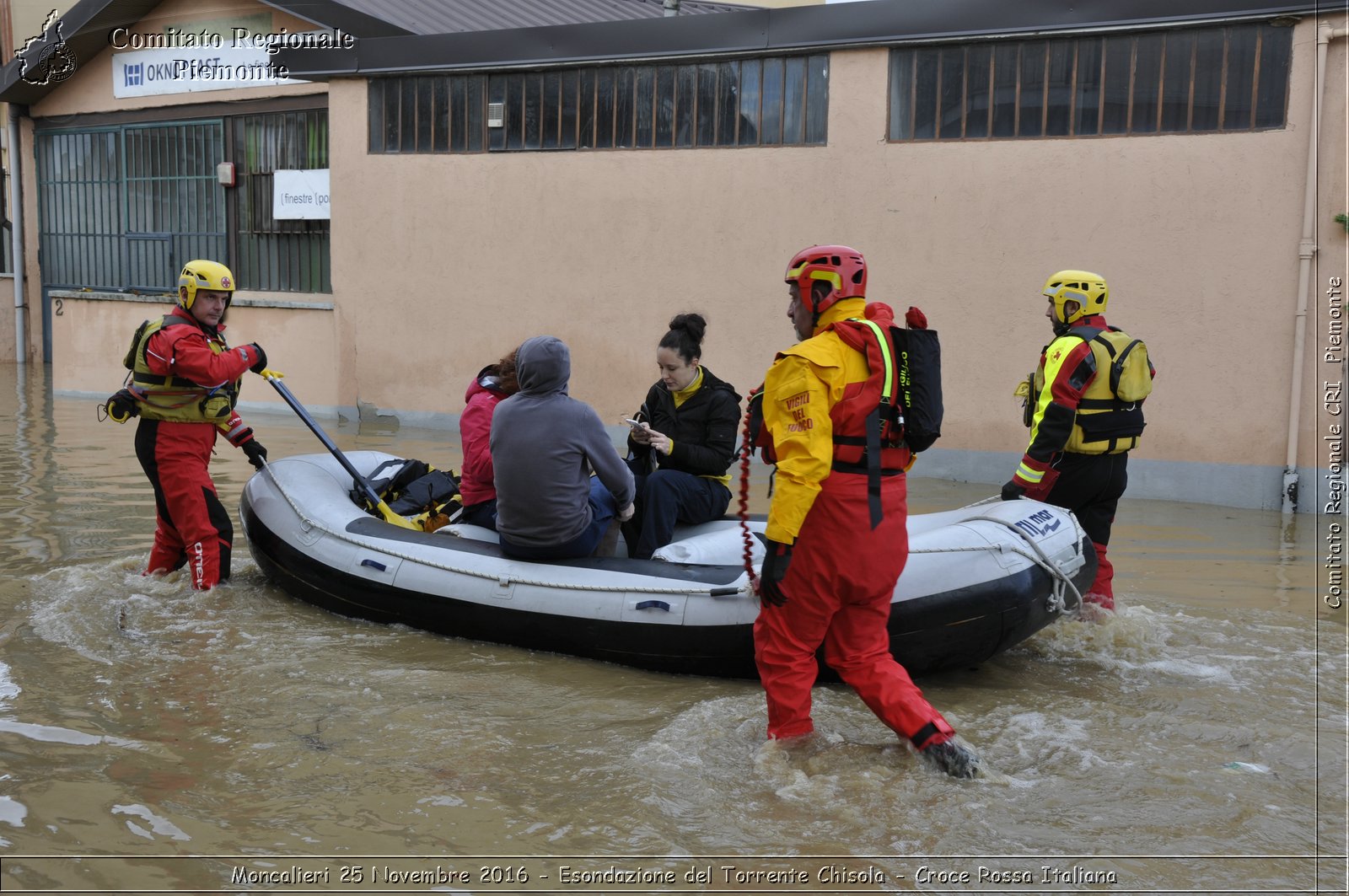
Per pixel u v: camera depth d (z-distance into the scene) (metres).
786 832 2.80
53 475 7.28
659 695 3.79
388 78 9.55
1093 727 3.51
